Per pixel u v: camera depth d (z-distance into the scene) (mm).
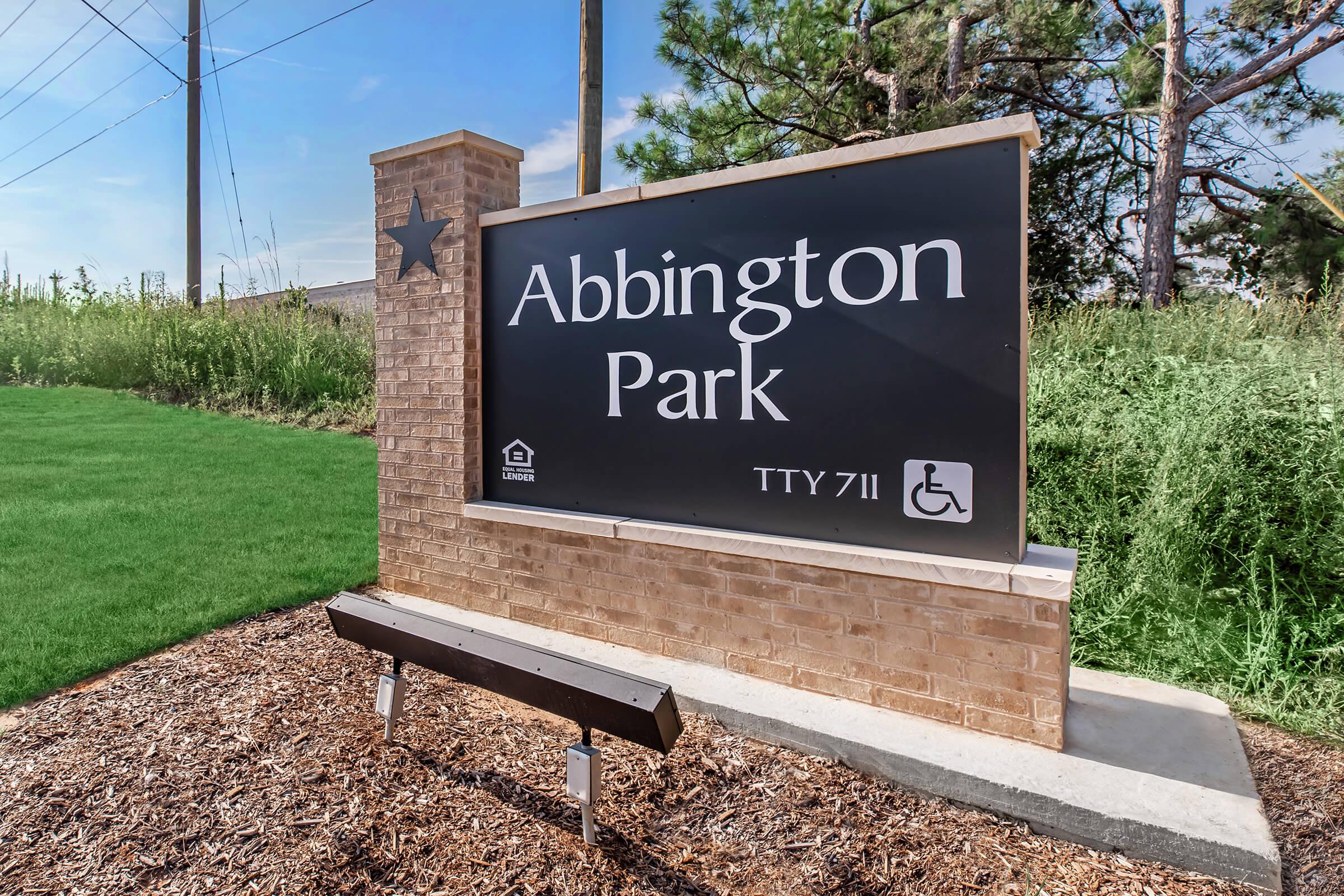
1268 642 3932
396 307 4930
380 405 5066
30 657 3760
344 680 3668
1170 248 11031
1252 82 10477
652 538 3869
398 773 2924
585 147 8531
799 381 3518
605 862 2465
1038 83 15297
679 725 2336
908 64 13367
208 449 9547
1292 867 2609
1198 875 2488
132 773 2891
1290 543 4410
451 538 4762
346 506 7109
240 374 12805
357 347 13664
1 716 3295
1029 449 5348
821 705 3396
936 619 3232
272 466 8734
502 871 2406
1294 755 3311
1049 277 15711
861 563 3299
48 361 14164
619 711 2316
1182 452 4641
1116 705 3482
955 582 3102
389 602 4863
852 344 3373
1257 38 12500
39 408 11766
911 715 3307
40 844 2512
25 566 5141
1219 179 13867
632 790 2852
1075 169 15727
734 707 3361
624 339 4062
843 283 3381
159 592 4699
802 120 14578
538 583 4410
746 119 14305
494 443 4645
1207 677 4082
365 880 2361
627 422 4078
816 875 2438
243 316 14211
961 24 13188
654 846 2557
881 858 2543
